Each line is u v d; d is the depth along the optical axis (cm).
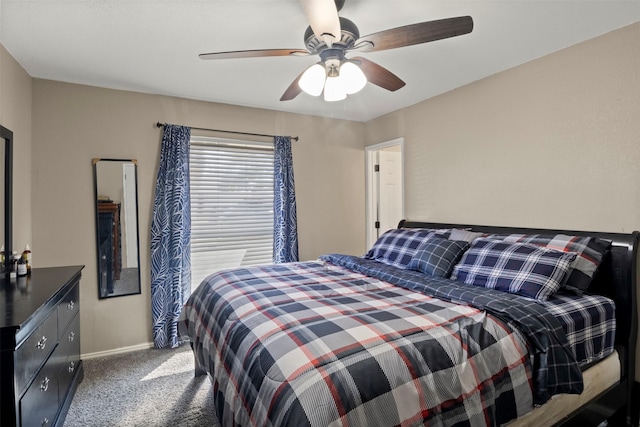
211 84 303
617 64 212
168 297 323
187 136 334
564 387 150
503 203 278
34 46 229
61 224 292
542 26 209
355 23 202
